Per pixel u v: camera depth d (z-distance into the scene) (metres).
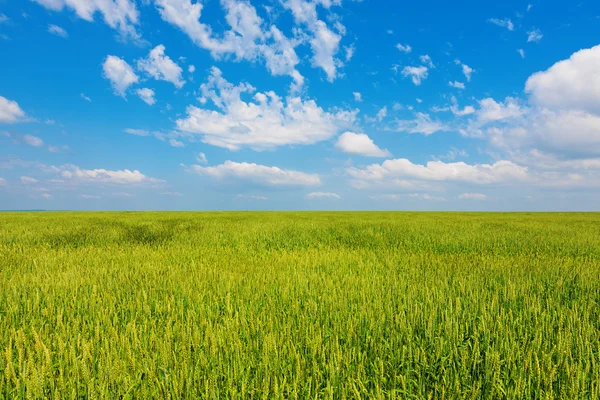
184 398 2.80
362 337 3.83
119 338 3.65
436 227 18.06
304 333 3.87
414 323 4.16
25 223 19.05
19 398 2.77
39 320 4.29
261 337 3.74
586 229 17.59
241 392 2.84
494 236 14.05
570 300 5.45
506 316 4.32
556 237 13.85
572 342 3.67
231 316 4.36
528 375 3.09
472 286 6.05
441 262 8.68
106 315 4.29
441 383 3.08
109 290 5.70
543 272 7.30
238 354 3.26
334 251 10.53
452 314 4.37
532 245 12.12
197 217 27.89
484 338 3.76
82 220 21.95
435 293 5.44
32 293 5.39
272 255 10.20
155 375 3.01
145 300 4.95
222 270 7.46
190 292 5.35
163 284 6.11
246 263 8.55
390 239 13.96
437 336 3.88
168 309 4.63
